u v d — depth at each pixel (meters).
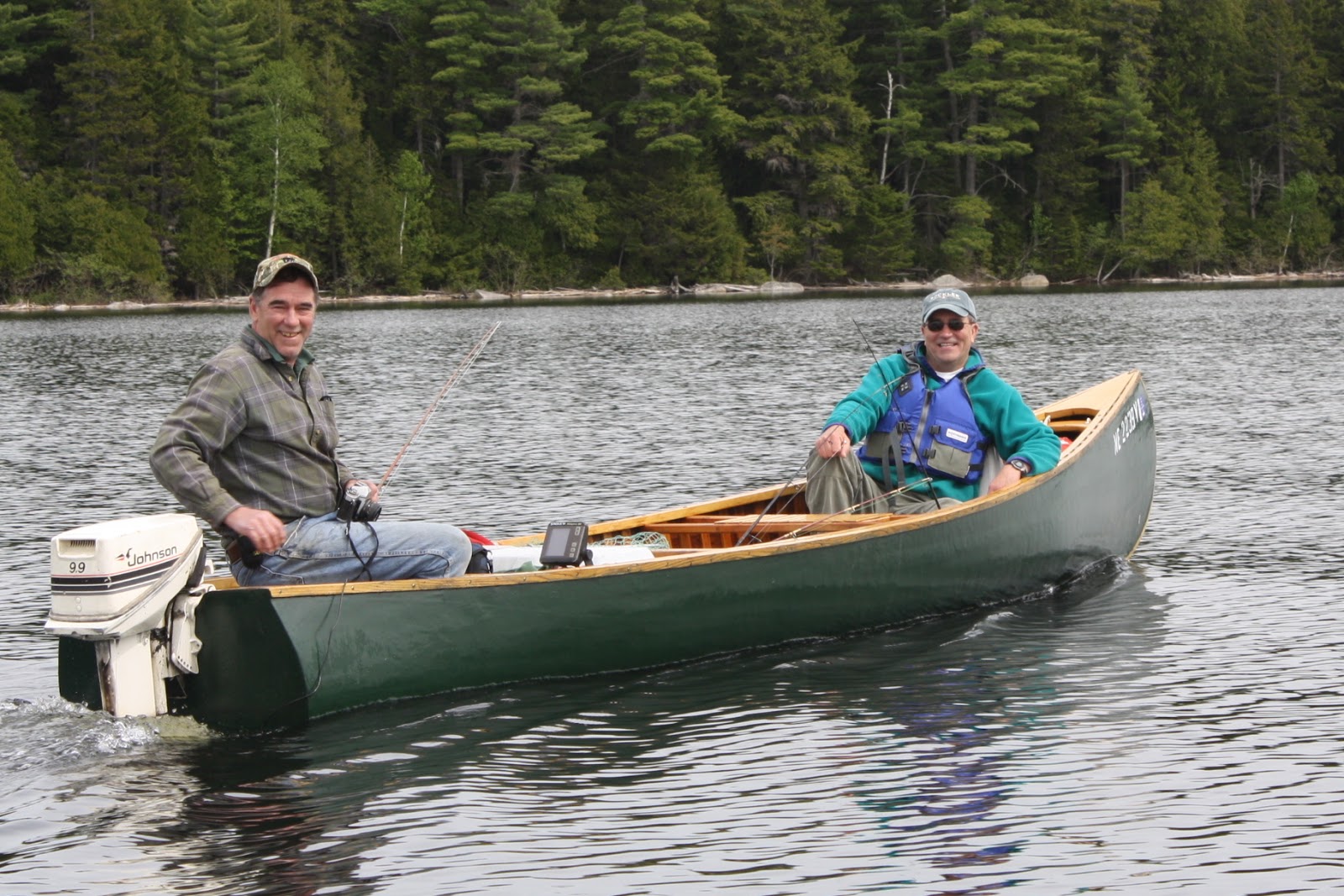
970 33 74.44
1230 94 81.12
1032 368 20.92
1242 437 12.85
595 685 5.83
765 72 69.56
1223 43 80.81
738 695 5.70
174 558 5.02
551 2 66.44
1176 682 5.72
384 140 70.50
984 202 71.62
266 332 5.38
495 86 69.31
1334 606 6.86
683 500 10.15
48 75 63.38
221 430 5.24
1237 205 79.50
